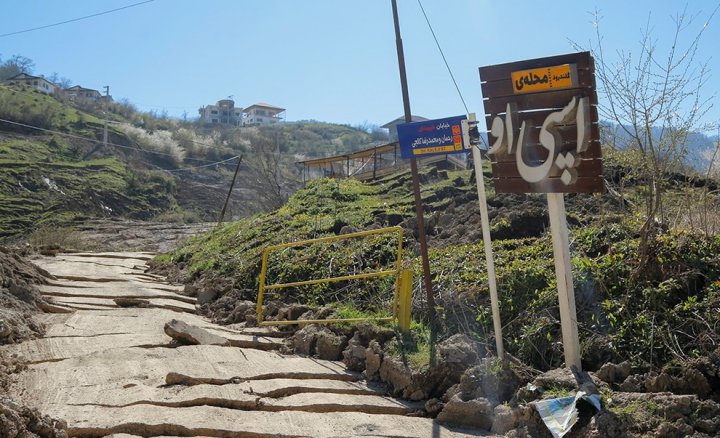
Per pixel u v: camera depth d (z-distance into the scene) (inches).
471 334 343.9
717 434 243.6
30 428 240.5
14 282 441.1
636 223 386.9
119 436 256.1
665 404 256.5
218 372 327.3
